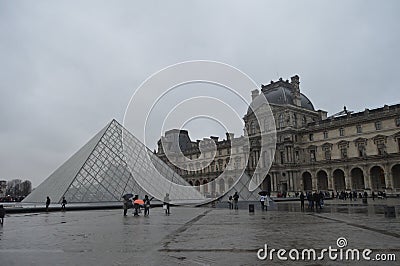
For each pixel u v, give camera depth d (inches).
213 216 1454.2
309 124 4916.3
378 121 4175.7
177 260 517.0
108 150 2554.1
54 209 2006.6
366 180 4158.5
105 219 1336.1
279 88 5226.4
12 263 508.7
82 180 2263.8
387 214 1240.8
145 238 756.0
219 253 568.1
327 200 3277.6
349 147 4424.2
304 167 4771.2
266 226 981.8
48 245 673.6
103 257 545.6
